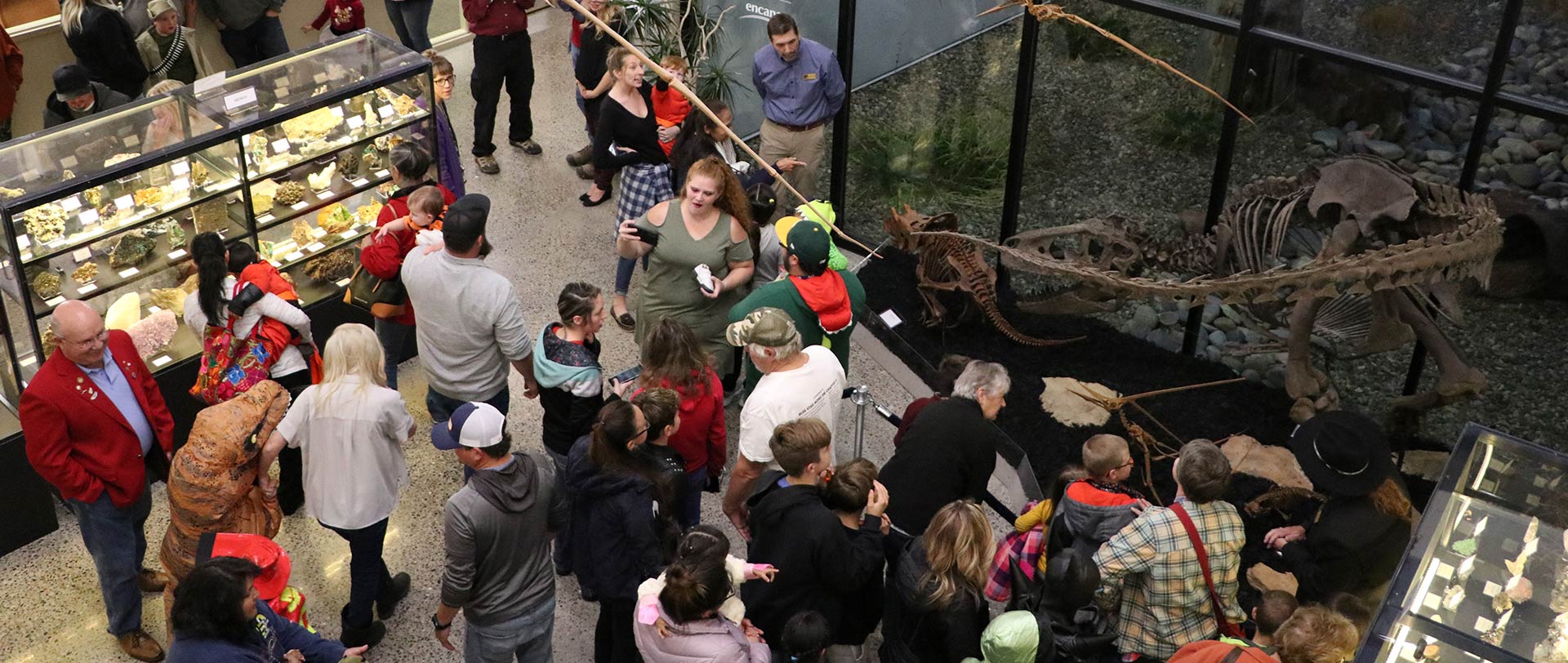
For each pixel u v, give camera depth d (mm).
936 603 4277
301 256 6754
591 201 8805
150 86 8375
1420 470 6402
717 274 6148
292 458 5961
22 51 8680
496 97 8883
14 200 5488
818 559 4414
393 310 6367
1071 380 7070
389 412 4965
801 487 4535
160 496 6285
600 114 7441
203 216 6273
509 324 5602
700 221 6047
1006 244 7918
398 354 6613
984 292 7266
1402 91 6129
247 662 3840
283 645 4160
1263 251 6484
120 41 7875
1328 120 6422
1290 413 6676
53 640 5508
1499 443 3924
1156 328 7523
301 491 6066
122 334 5195
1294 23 6320
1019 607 4805
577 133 9742
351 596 5270
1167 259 6898
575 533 4703
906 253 8383
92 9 7758
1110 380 7176
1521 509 3662
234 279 5586
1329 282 5898
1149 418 6668
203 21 9430
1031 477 6379
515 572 4523
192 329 5891
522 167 9258
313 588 5785
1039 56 7281
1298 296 6023
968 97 7727
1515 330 6414
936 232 7062
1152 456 6602
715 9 8852
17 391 5938
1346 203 6133
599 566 4621
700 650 3971
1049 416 6871
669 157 7520
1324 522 4809
